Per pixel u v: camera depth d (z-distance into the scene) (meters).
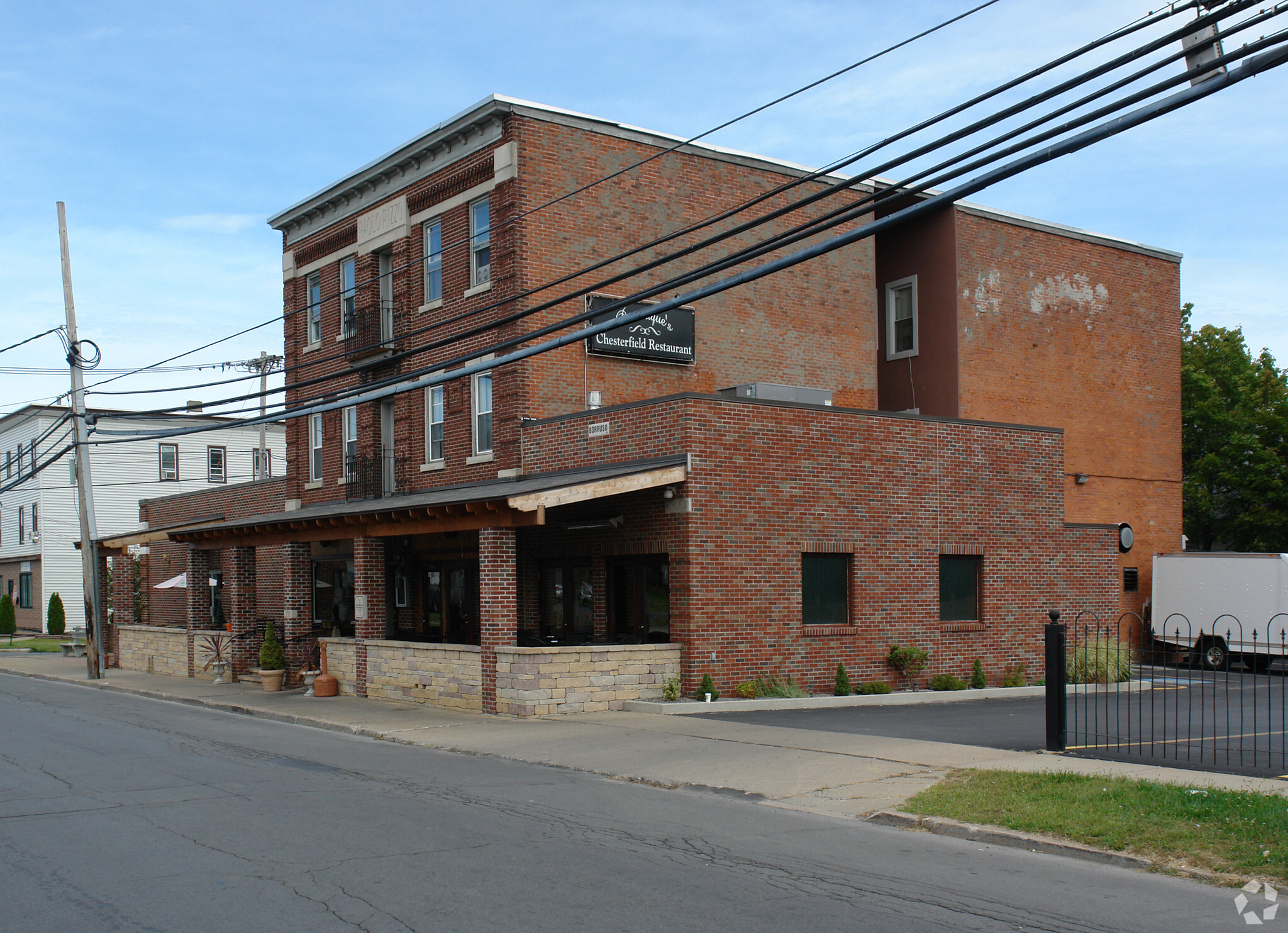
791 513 20.77
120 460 55.31
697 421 19.70
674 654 19.52
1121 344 33.59
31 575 57.22
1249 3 8.52
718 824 10.27
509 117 24.25
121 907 7.40
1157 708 19.53
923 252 30.64
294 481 31.95
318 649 25.81
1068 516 31.91
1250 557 30.58
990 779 11.39
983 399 30.06
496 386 24.41
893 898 7.71
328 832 9.72
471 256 25.52
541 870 8.39
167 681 27.70
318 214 30.75
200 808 10.82
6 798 11.35
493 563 19.00
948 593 23.34
